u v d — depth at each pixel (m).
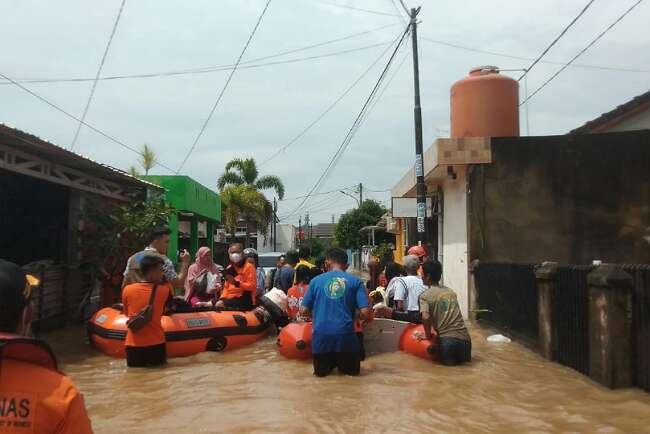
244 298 9.23
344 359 6.40
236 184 36.72
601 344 5.79
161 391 5.80
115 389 5.93
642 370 5.52
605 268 5.79
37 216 12.03
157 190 14.91
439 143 11.48
